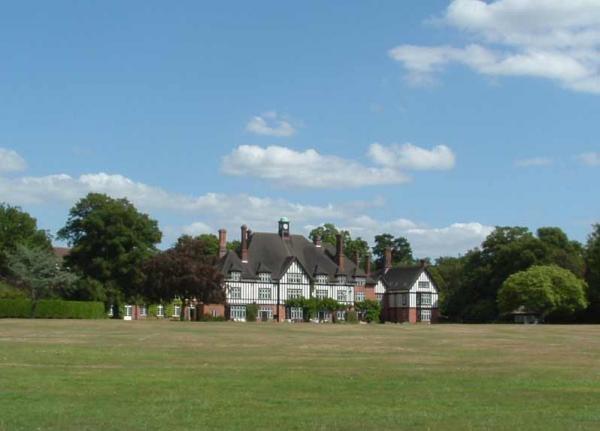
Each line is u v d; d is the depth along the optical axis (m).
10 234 117.12
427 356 34.44
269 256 128.38
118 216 108.69
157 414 17.02
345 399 19.58
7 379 22.73
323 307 127.25
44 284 98.44
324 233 170.12
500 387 22.25
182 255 103.81
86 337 46.62
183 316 106.19
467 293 128.75
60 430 15.11
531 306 107.62
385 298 138.38
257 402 18.89
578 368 28.52
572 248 124.88
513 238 126.94
